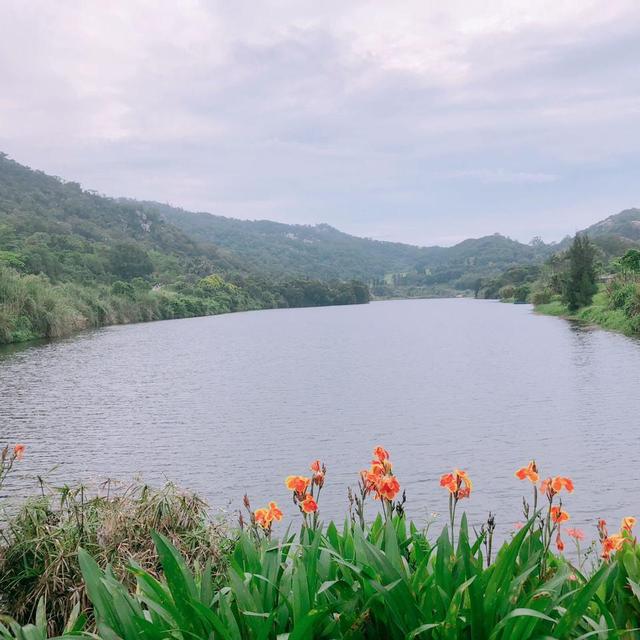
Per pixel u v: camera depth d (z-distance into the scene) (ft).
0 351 138.41
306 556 9.18
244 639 8.55
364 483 10.91
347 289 498.69
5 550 16.62
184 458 46.32
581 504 33.65
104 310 248.73
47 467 43.83
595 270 213.05
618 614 9.25
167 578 8.42
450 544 9.23
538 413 59.77
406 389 78.23
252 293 431.43
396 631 8.34
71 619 10.19
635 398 65.26
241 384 86.53
